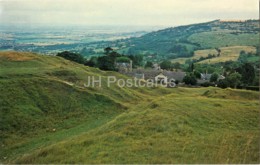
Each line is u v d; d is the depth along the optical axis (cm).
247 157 1504
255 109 2552
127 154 1585
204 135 1897
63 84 4166
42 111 3456
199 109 2478
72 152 1738
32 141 2702
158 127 2025
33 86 3859
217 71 12019
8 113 3155
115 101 4106
